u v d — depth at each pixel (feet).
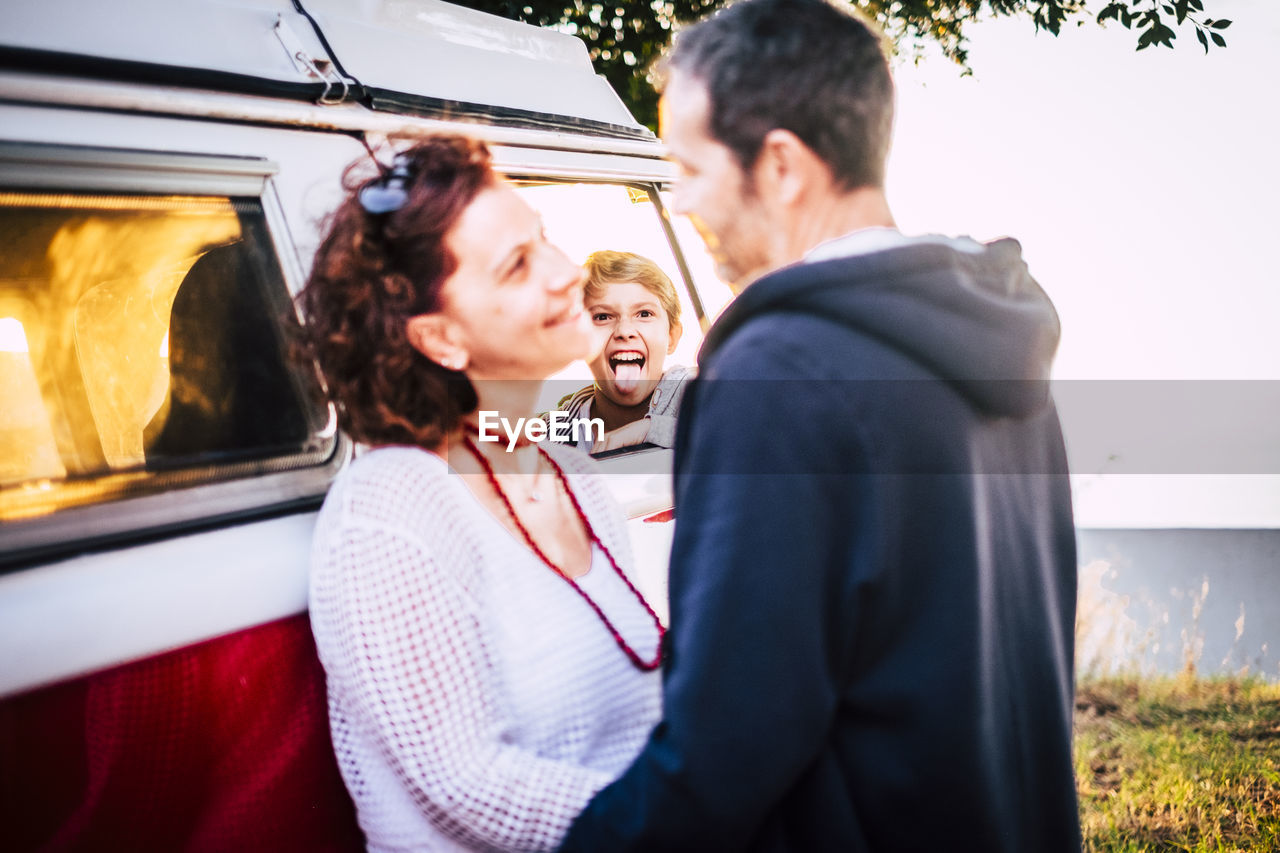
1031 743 3.92
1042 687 3.92
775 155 3.43
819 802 3.34
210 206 5.16
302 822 4.63
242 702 4.42
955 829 3.37
